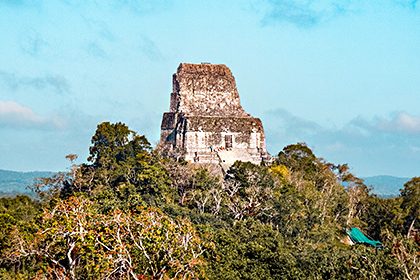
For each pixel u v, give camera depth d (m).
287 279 104.00
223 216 138.38
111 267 69.44
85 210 78.25
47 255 77.38
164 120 190.88
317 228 145.00
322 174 186.75
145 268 71.06
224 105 190.25
